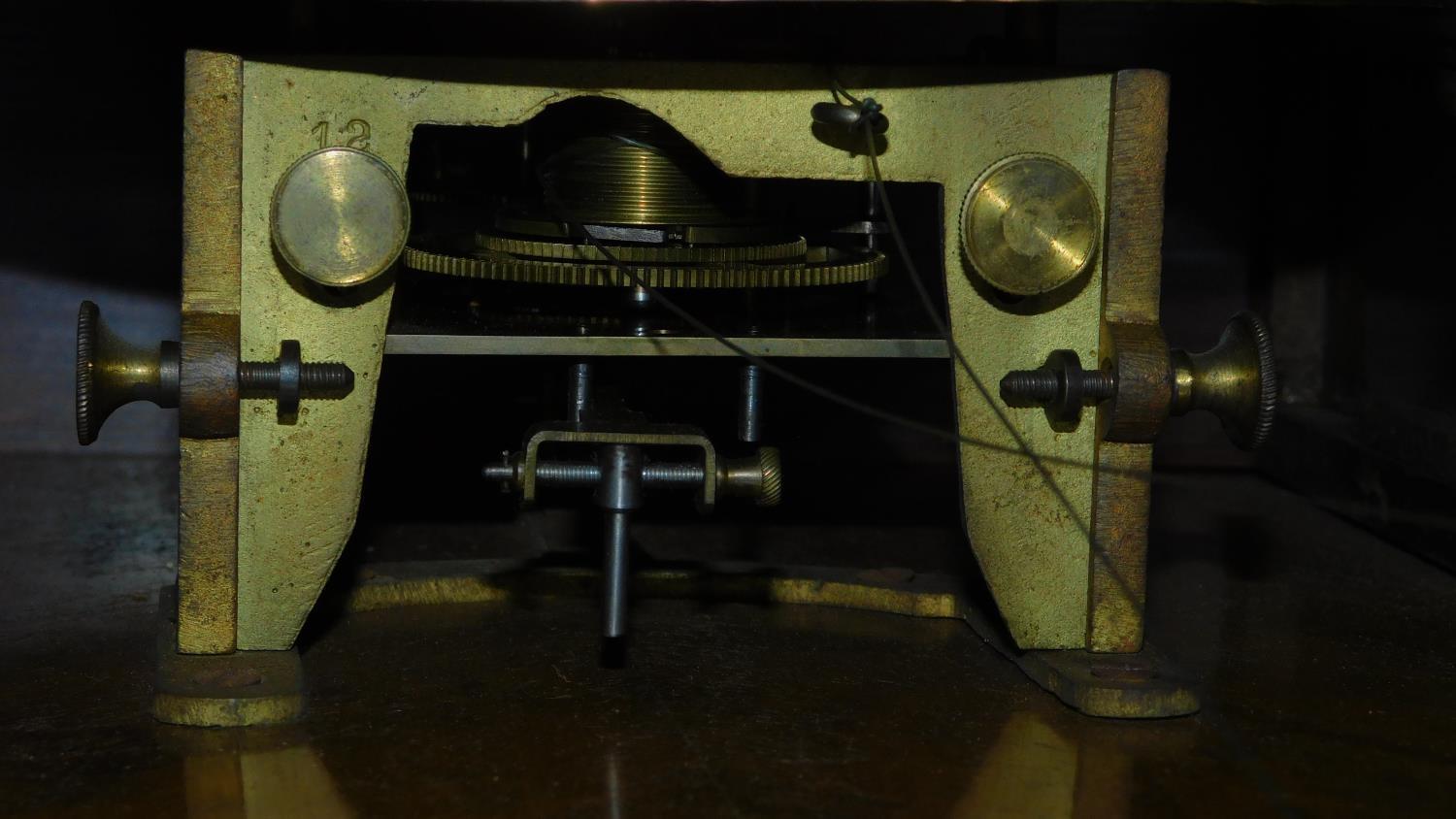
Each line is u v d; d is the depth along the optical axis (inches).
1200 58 119.2
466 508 106.0
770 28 91.4
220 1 92.9
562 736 63.7
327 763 60.7
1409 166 103.8
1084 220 69.2
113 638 76.4
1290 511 109.8
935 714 67.3
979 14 114.9
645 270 71.8
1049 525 72.2
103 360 65.9
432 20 97.0
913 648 76.7
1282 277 120.8
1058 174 68.9
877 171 69.4
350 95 67.9
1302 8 112.0
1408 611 85.7
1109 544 71.6
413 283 83.0
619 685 70.0
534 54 80.4
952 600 81.7
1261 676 73.9
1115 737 65.2
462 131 98.0
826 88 70.3
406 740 63.0
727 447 80.9
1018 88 70.4
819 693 69.7
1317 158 118.8
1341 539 102.3
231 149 66.7
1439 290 99.0
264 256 67.8
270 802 57.1
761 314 79.0
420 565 84.6
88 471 111.8
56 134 112.2
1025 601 72.5
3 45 110.3
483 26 98.0
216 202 66.9
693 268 72.7
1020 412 71.4
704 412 80.2
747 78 69.9
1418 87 101.1
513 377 85.0
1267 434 70.2
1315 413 116.7
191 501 67.9
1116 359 69.1
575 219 76.1
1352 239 115.1
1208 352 71.9
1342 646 79.0
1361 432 108.3
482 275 72.7
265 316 68.0
